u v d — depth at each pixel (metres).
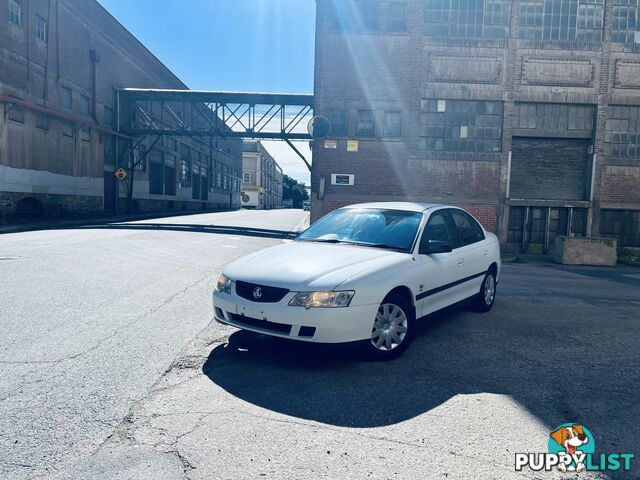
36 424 2.98
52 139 22.75
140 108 31.52
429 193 17.19
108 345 4.55
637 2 16.73
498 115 17.06
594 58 16.70
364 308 4.09
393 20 17.25
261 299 4.14
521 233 17.28
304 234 5.71
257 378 3.88
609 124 16.89
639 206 16.89
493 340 5.25
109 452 2.69
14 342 4.52
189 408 3.29
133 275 8.28
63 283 7.30
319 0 17.31
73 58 24.72
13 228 17.86
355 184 17.36
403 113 17.14
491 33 16.95
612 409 3.50
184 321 5.50
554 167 17.27
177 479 2.46
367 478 2.52
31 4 21.09
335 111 17.48
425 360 4.50
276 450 2.78
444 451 2.84
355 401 3.50
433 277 5.05
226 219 30.44
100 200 27.56
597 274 11.88
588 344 5.20
